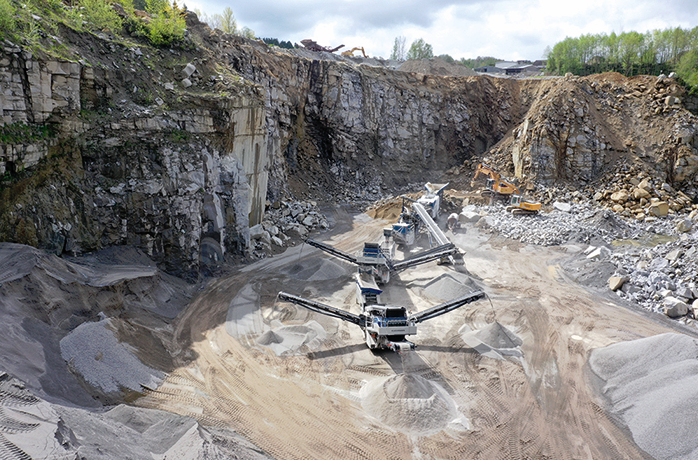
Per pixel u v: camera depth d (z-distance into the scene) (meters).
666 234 35.34
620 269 26.89
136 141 24.45
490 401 15.33
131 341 16.70
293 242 34.81
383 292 25.55
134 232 23.66
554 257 32.12
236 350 18.14
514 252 33.28
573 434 13.73
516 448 13.05
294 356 17.89
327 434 13.38
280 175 44.84
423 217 32.78
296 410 14.45
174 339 18.83
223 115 28.36
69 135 22.08
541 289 26.28
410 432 13.57
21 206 19.03
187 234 25.28
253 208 33.38
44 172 20.64
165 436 11.88
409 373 16.81
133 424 12.39
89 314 17.11
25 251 17.39
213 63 32.06
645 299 24.27
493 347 18.98
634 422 14.15
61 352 14.43
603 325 21.44
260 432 13.32
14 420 9.02
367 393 15.46
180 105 26.94
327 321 21.34
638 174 43.53
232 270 27.80
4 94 19.00
